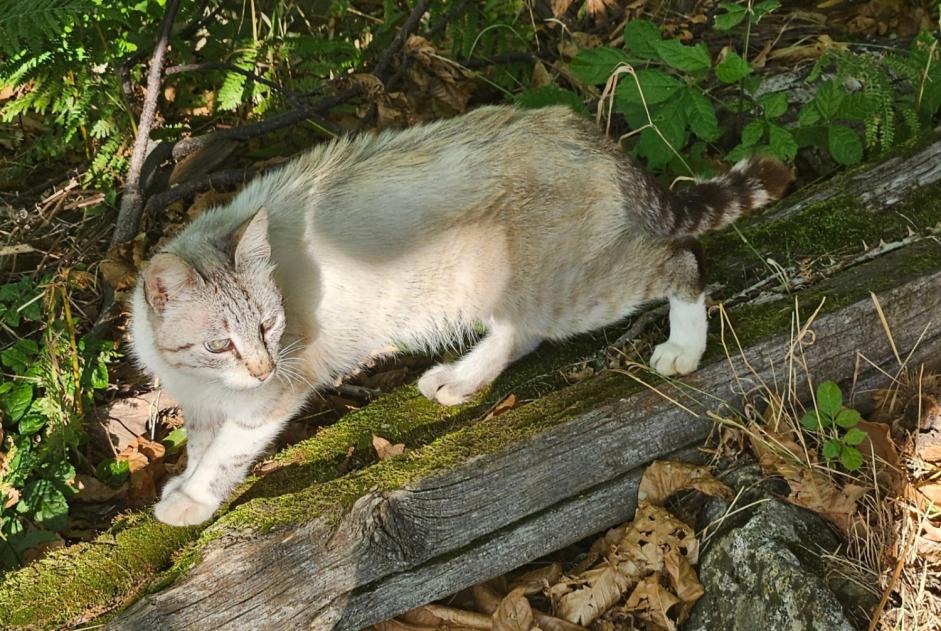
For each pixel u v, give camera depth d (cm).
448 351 183
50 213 196
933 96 193
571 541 164
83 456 177
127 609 153
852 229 181
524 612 161
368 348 174
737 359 166
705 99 190
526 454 161
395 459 161
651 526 162
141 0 200
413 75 207
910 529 157
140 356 168
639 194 170
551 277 170
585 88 209
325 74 207
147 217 196
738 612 156
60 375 177
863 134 196
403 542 158
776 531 157
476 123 171
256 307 160
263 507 157
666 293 169
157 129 203
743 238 179
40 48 190
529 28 217
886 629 152
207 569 153
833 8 224
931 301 169
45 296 182
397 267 168
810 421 162
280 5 210
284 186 169
